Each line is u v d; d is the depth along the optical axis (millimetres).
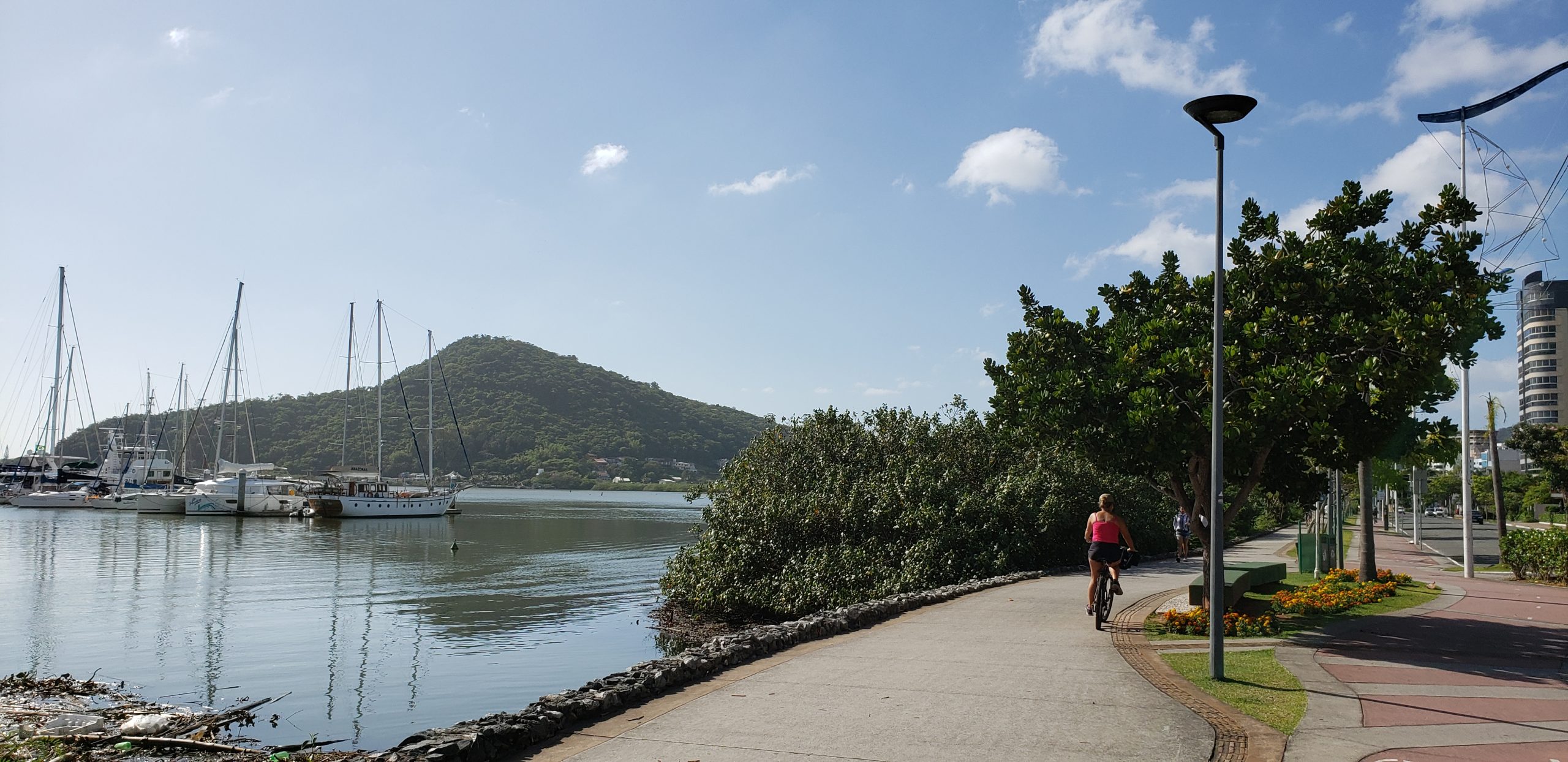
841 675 9180
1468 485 22375
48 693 14398
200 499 76188
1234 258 12875
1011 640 11266
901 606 14617
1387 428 11734
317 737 12445
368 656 18844
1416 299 11102
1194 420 11906
